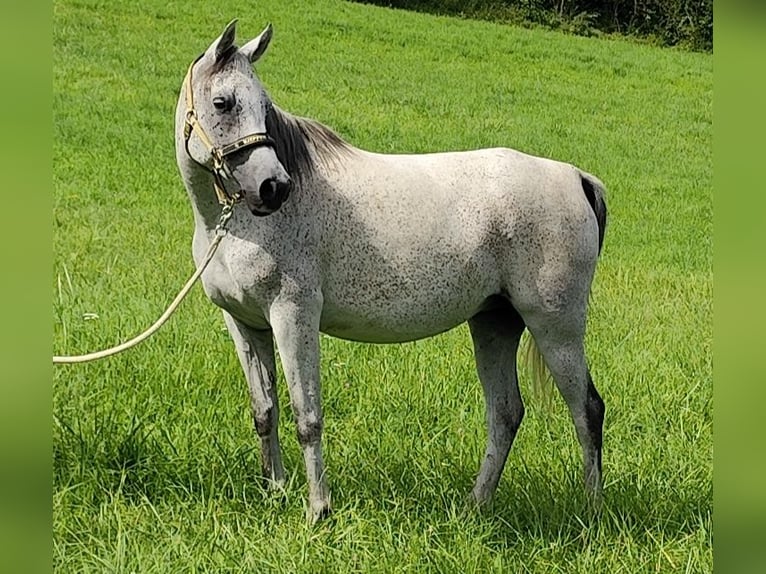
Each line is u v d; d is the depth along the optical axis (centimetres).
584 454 585
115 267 1007
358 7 3250
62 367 678
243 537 499
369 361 774
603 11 4128
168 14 2638
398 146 1927
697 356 887
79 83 1958
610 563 514
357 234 528
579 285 575
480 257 553
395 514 541
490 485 583
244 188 475
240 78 482
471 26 3306
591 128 2344
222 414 656
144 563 473
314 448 523
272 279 507
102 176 1475
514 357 602
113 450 580
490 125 2216
